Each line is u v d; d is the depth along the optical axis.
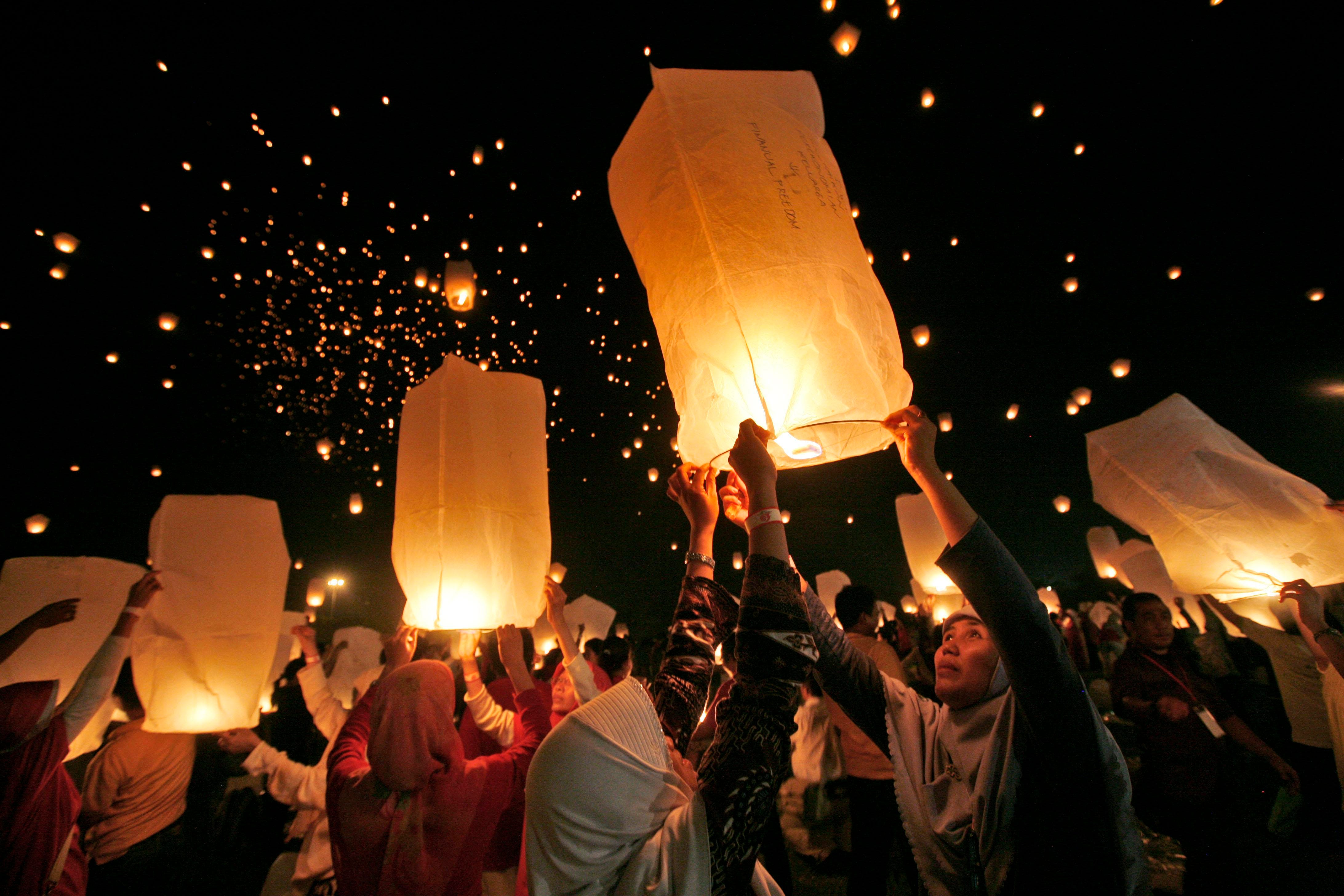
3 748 1.94
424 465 1.95
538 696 2.21
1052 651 1.08
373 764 1.70
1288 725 3.81
